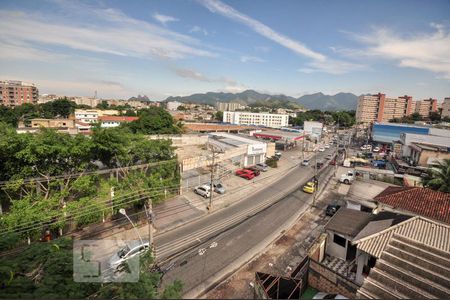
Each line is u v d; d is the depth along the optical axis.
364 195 24.44
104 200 20.38
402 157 49.59
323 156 57.62
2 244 11.66
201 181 33.53
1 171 19.92
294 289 13.17
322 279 14.24
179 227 22.20
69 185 21.67
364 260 15.07
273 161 47.44
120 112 103.31
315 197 30.22
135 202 22.42
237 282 15.16
